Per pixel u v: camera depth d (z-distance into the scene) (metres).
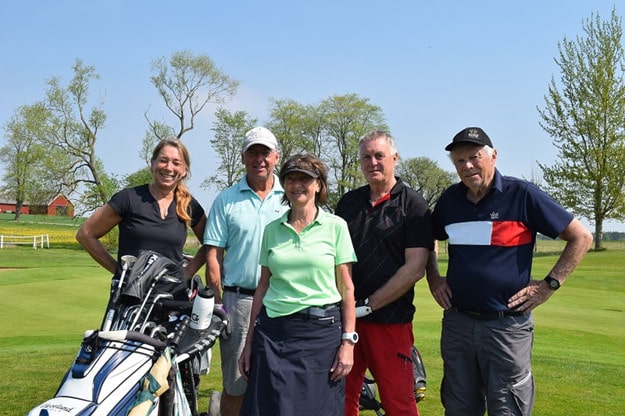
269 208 4.63
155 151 4.49
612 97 39.16
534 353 8.07
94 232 4.48
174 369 3.44
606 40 38.97
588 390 6.01
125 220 4.47
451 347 4.20
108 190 42.31
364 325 4.43
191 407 3.97
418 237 4.32
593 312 13.22
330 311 3.72
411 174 57.81
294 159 3.78
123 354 3.30
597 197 39.38
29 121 41.44
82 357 3.26
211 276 4.63
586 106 39.44
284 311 3.71
